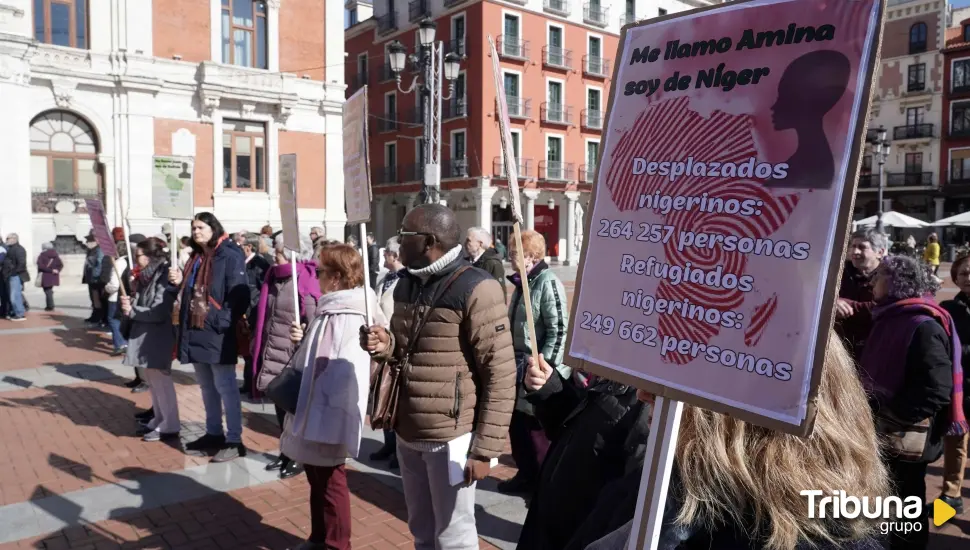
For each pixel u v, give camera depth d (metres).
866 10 1.05
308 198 22.77
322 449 3.28
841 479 1.12
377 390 2.74
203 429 5.95
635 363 1.29
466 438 2.67
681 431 1.24
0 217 17.56
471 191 31.73
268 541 3.78
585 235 1.44
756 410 1.08
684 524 1.16
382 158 36.69
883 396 2.92
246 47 21.55
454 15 31.95
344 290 3.55
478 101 30.97
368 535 3.82
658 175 1.31
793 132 1.11
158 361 5.45
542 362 2.23
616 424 1.77
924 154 40.16
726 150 1.20
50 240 18.75
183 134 20.09
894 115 41.31
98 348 10.12
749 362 1.11
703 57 1.27
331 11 22.92
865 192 41.94
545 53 32.78
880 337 3.02
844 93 1.06
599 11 34.81
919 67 40.25
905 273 2.99
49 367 8.66
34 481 4.66
